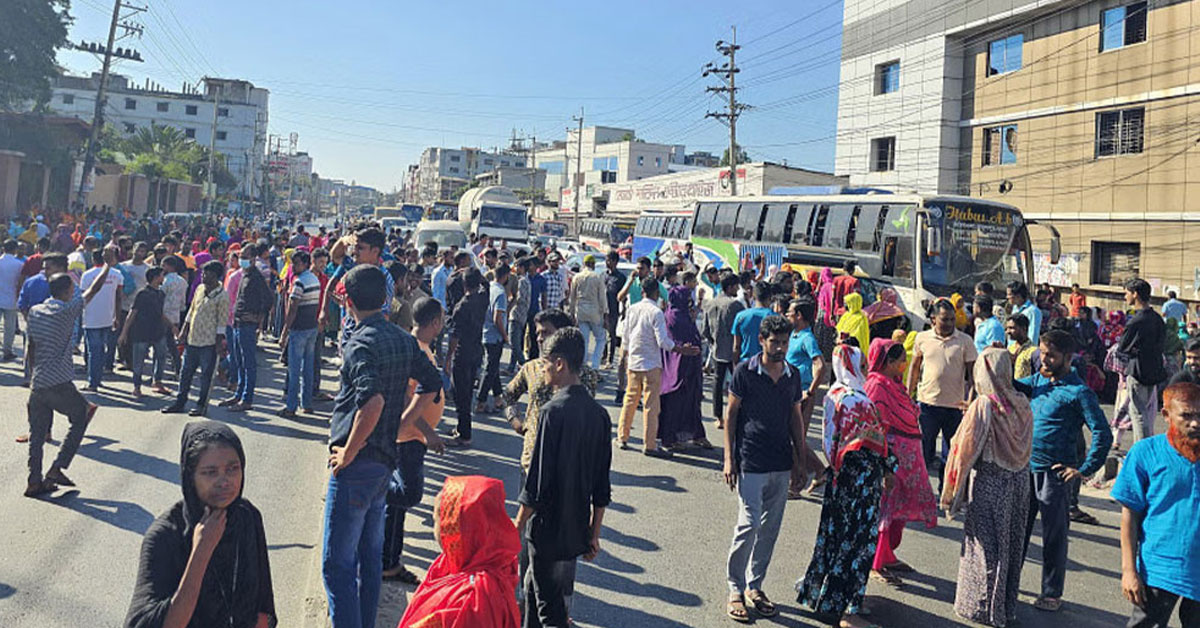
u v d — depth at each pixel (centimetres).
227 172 8169
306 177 18962
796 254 1889
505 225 3547
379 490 424
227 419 953
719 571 591
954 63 3288
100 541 581
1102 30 2730
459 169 16212
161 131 7594
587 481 415
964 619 526
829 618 516
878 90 3650
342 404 428
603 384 1340
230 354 1054
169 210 6228
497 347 1084
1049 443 543
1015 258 1623
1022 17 2966
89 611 478
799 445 532
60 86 9625
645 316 908
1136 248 2633
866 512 506
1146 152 2584
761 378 521
